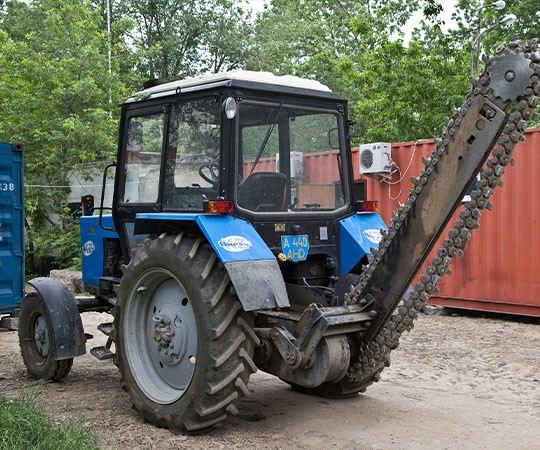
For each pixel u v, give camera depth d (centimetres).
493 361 690
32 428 427
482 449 435
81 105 1728
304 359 443
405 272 445
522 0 2000
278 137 496
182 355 484
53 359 600
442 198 418
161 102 516
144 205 533
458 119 405
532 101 374
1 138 1711
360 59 2369
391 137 1669
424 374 639
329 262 521
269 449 433
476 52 1650
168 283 498
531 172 902
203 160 484
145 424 487
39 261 1741
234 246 443
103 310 659
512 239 923
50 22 1794
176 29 2722
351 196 539
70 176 1819
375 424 485
